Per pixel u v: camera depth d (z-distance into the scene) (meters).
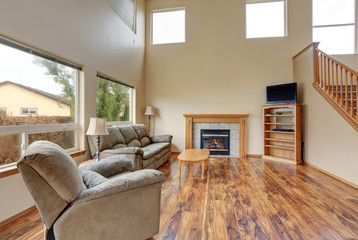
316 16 4.75
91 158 2.89
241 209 2.04
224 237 1.57
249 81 4.86
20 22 1.83
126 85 4.28
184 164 4.02
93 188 1.24
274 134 4.67
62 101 2.53
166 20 5.32
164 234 1.61
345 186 2.73
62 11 2.35
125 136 3.57
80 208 1.16
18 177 1.86
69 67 2.62
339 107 3.02
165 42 5.33
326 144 3.34
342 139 2.95
